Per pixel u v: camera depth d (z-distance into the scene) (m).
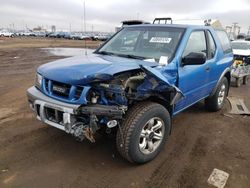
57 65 3.57
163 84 3.27
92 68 3.23
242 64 9.80
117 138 3.23
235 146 4.14
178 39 4.07
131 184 3.08
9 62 13.73
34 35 80.75
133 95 3.19
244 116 5.62
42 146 3.90
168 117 3.62
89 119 3.06
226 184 3.14
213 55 5.07
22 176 3.16
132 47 4.36
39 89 3.54
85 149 3.85
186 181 3.17
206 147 4.08
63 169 3.33
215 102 5.57
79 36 58.94
